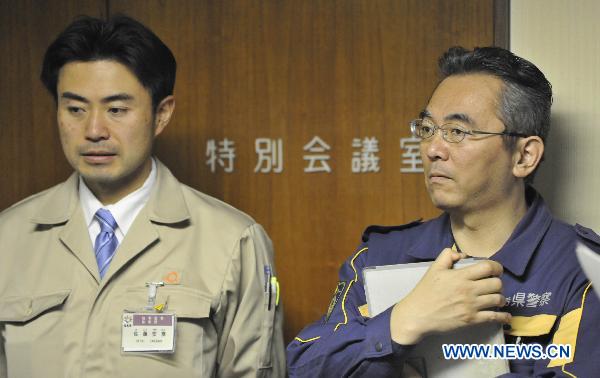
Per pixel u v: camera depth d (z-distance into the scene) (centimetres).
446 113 139
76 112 160
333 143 215
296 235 218
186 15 220
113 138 158
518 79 140
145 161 169
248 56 218
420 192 212
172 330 156
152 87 164
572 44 201
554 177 200
